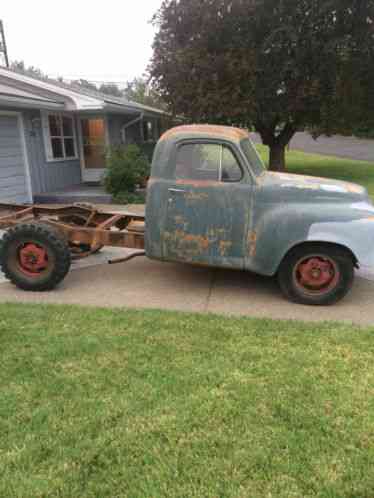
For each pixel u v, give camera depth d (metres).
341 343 3.66
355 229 4.38
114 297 4.91
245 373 3.17
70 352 3.45
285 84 14.16
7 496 2.11
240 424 2.62
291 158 24.39
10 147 10.64
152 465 2.30
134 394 2.90
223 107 13.70
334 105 14.20
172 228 4.73
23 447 2.42
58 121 12.77
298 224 4.44
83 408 2.75
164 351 3.48
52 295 4.97
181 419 2.65
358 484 2.19
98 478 2.22
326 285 4.68
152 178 4.69
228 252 4.66
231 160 4.48
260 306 4.69
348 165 20.58
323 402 2.83
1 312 4.28
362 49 13.78
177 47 14.77
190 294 5.02
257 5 13.45
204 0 14.18
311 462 2.33
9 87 11.68
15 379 3.07
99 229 5.36
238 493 2.12
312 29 13.55
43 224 5.09
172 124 16.73
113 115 14.27
